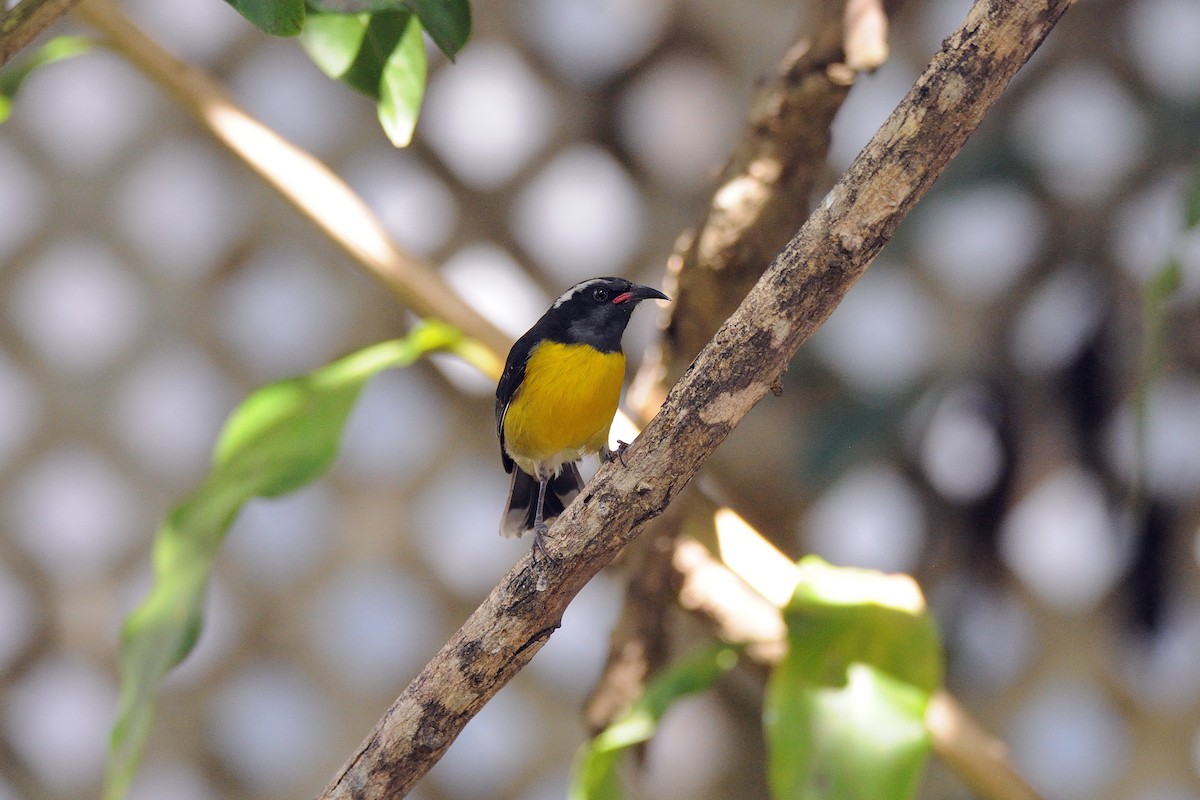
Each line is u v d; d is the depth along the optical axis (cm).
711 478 504
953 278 504
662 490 481
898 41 505
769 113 488
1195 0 502
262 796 509
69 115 508
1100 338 498
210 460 509
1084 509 504
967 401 500
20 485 508
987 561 499
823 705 485
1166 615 498
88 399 508
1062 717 506
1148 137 500
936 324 504
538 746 508
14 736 509
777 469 505
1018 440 498
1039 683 504
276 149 492
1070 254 500
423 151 507
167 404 509
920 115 472
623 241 508
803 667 486
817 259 480
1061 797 505
